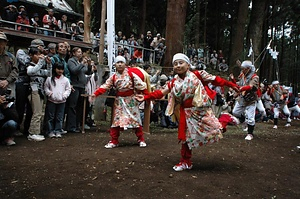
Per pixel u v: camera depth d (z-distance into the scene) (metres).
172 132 7.87
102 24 9.98
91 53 14.39
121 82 5.45
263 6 20.89
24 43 11.02
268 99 13.33
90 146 5.55
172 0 12.50
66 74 6.74
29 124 6.38
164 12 28.39
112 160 4.57
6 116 5.37
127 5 23.89
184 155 4.24
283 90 10.30
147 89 5.75
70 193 3.25
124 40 15.58
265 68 28.78
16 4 16.23
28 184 3.49
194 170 4.26
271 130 9.43
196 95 4.06
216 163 4.68
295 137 7.83
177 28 12.52
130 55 15.38
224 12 30.14
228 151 5.55
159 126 8.94
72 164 4.31
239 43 20.53
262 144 6.48
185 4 12.64
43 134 6.51
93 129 7.74
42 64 5.88
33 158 4.58
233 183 3.76
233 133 8.05
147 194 3.29
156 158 4.80
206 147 5.82
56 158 4.62
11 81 5.56
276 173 4.30
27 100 6.19
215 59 23.23
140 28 24.58
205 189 3.51
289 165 4.80
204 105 4.09
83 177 3.77
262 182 3.87
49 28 12.88
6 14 12.07
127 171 4.05
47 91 6.22
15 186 3.42
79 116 7.38
